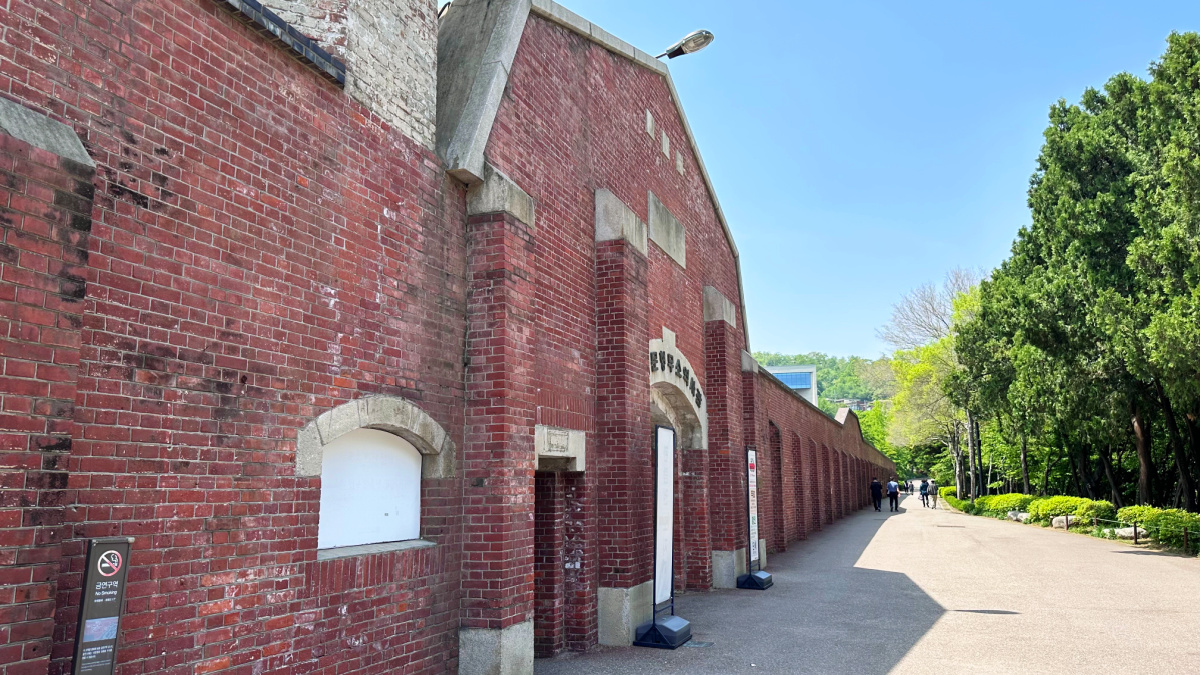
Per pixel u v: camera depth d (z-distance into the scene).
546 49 9.95
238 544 5.16
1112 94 24.45
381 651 6.47
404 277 7.03
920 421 51.00
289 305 5.71
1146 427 25.61
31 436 3.85
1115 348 20.11
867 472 59.38
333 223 6.20
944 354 44.91
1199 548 19.30
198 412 4.94
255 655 5.25
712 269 17.23
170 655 4.66
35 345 3.91
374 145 6.77
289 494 5.59
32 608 3.79
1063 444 34.53
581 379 10.28
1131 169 23.56
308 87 6.06
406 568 6.85
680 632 10.12
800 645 9.91
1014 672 8.35
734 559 15.48
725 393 16.00
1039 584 15.05
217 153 5.21
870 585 15.44
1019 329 23.83
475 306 7.96
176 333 4.83
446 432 7.50
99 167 4.44
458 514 7.67
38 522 3.85
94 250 4.39
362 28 6.73
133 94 4.68
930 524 33.97
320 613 5.84
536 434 8.90
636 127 12.94
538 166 9.46
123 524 4.45
